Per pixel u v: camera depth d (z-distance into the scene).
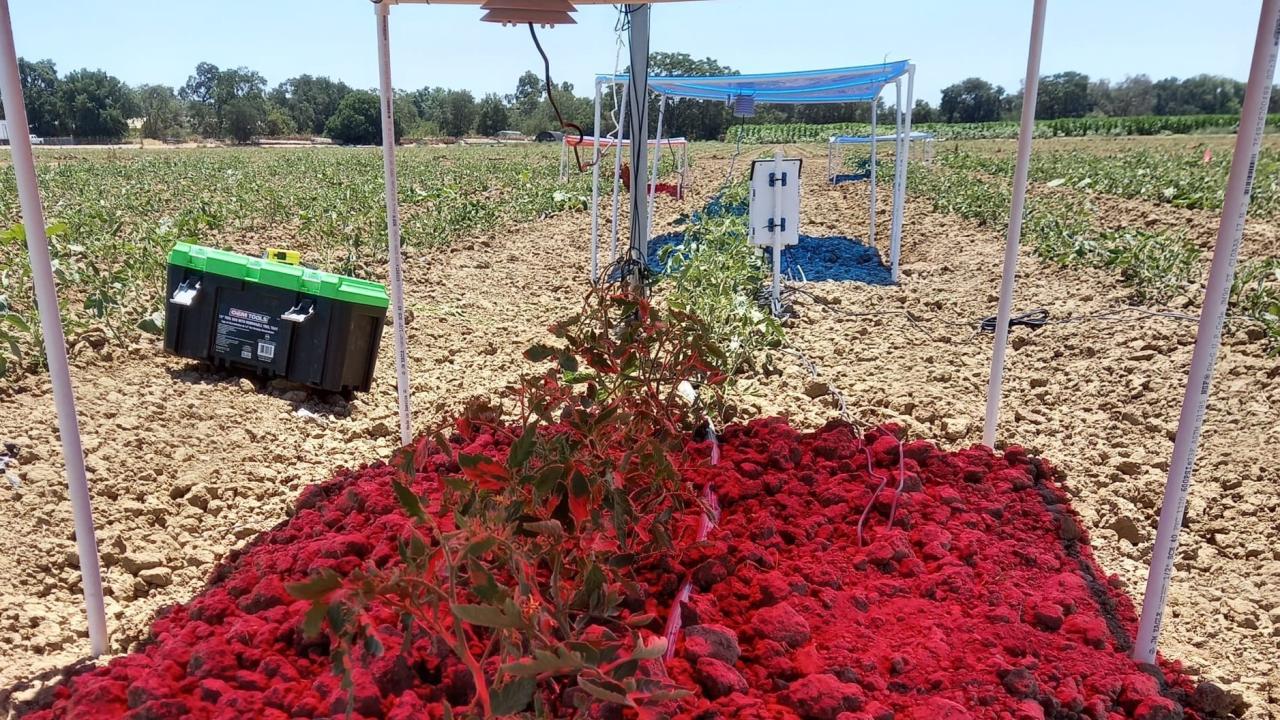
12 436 4.04
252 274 5.02
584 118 24.14
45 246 2.40
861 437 4.25
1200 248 10.33
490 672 2.24
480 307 7.90
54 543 3.27
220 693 2.20
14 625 2.82
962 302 8.27
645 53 4.78
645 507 3.12
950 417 5.08
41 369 4.92
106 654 2.74
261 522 3.69
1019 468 3.92
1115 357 6.12
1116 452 4.57
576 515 2.49
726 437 4.19
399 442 4.70
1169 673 2.70
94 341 5.46
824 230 14.69
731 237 9.25
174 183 20.14
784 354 6.40
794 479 3.74
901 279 9.78
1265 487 4.04
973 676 2.42
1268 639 3.02
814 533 3.31
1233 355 5.79
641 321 3.50
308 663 2.38
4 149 39.25
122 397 4.71
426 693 2.25
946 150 38.62
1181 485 2.52
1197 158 25.17
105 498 3.67
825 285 9.32
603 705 2.11
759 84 10.30
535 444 2.65
